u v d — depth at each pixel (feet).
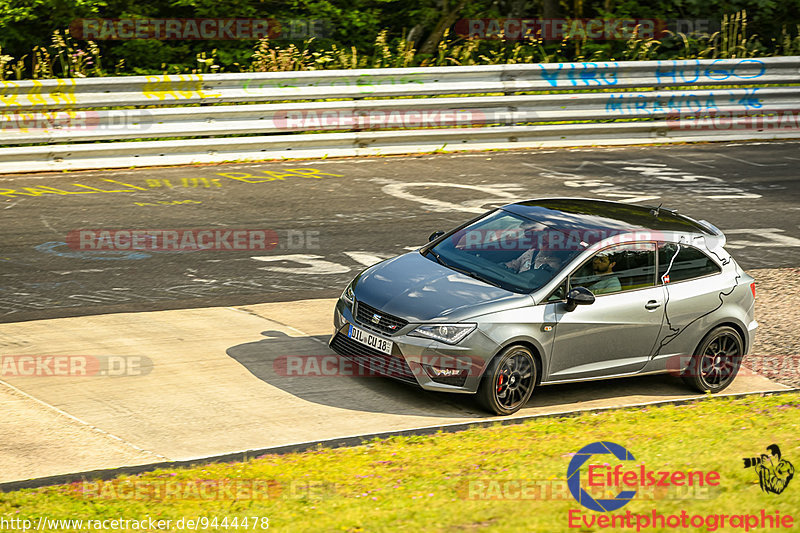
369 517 28.43
